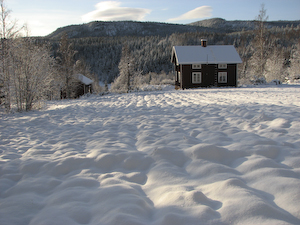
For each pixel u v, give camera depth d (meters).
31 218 2.42
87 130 6.98
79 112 11.59
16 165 4.14
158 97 18.00
